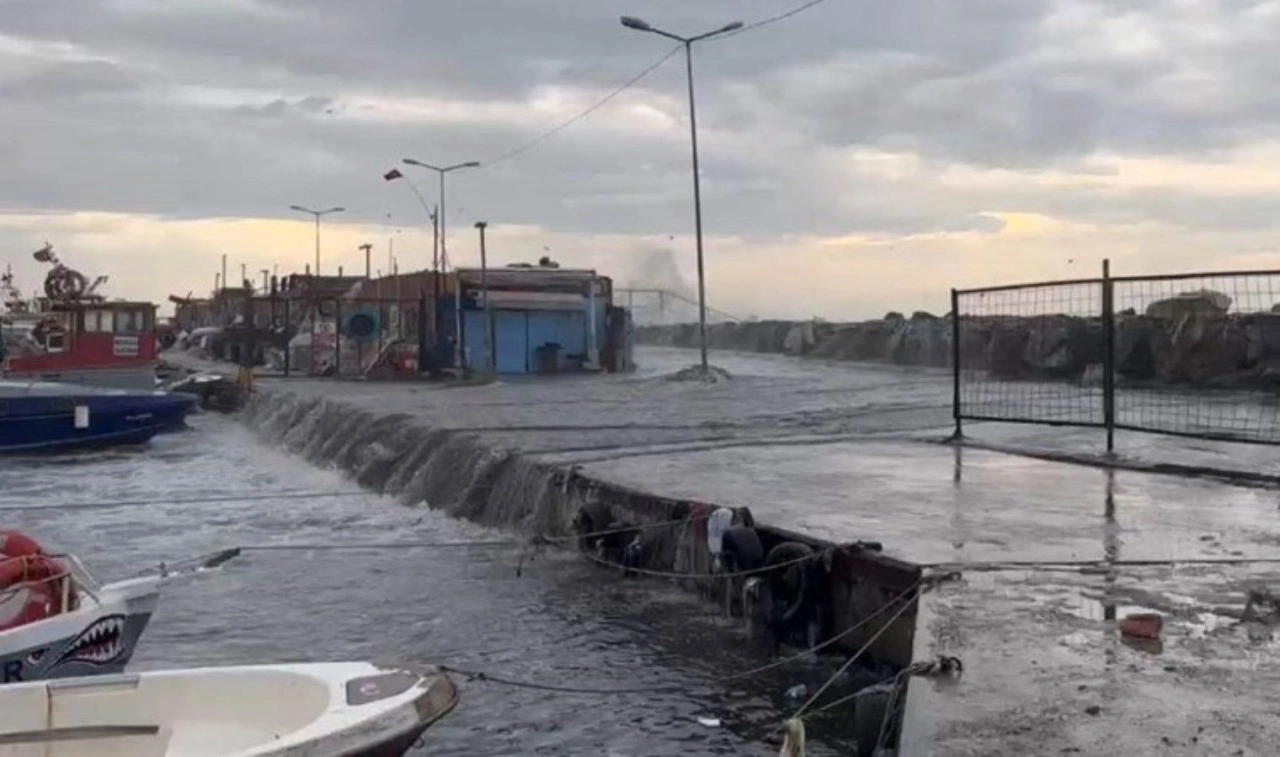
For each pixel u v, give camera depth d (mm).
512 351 47188
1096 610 7918
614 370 48844
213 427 36156
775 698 9219
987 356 37719
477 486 18438
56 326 34844
